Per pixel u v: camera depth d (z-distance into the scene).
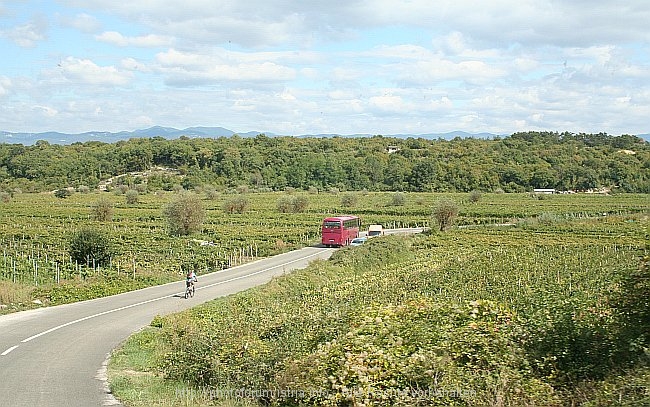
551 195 145.62
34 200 130.88
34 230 74.56
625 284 13.71
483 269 38.47
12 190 145.75
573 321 13.67
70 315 27.11
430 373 11.53
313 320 18.88
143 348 19.98
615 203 123.19
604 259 44.03
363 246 52.50
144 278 40.34
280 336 18.12
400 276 36.06
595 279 31.69
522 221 87.94
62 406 12.64
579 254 48.59
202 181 161.75
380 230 75.50
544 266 40.09
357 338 12.67
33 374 15.75
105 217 90.50
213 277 43.25
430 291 29.70
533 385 11.35
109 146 196.50
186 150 182.12
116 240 64.62
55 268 44.41
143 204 120.38
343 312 19.97
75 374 15.84
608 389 10.67
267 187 165.00
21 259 49.94
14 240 65.88
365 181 171.50
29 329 23.23
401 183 168.75
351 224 68.19
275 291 32.84
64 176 165.38
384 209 108.88
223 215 100.06
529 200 133.25
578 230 76.00
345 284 33.72
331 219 64.94
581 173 163.12
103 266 46.72
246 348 14.99
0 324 24.36
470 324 13.23
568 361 12.58
